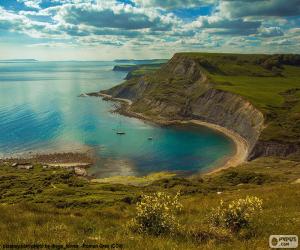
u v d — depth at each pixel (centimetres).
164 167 12912
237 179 9356
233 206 1698
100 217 2208
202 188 7538
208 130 19000
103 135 17625
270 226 1714
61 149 15012
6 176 10712
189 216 2167
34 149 14962
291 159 12862
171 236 1514
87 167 12744
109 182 10638
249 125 17088
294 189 3303
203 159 13950
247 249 1302
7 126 19250
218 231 1557
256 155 13788
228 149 15412
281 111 17325
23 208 2338
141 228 1616
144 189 8362
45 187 9075
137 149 15250
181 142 16525
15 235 1491
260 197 2994
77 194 7481
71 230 1681
